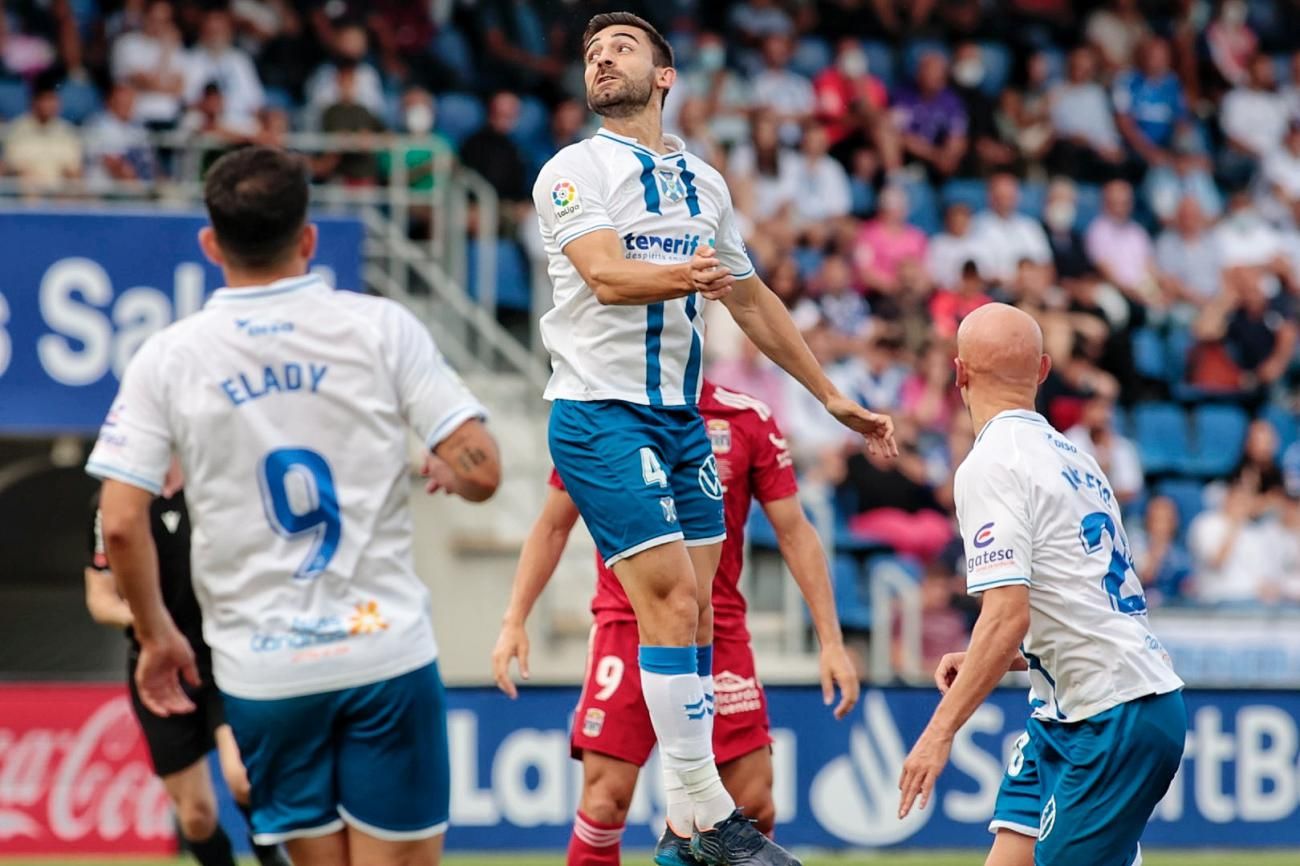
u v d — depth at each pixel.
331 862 15.77
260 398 15.34
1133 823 17.27
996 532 17.03
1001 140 56.53
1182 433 51.62
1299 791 34.66
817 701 33.66
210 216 15.61
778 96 54.75
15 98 50.34
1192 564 47.50
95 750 32.31
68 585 46.47
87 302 36.03
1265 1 62.47
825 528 41.94
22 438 45.62
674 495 18.47
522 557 21.92
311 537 15.36
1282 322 53.97
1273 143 60.12
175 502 24.98
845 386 46.25
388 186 46.62
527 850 32.91
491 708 33.00
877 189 54.25
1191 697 34.53
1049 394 48.34
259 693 15.29
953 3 59.84
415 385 15.63
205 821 25.61
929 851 33.69
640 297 16.84
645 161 18.05
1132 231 54.44
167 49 49.56
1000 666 16.84
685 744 18.00
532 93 54.97
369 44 53.25
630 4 56.66
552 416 18.38
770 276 48.50
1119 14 59.88
